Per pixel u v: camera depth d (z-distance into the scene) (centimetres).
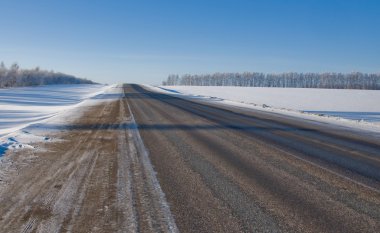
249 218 398
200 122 1364
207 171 607
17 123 1391
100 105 2273
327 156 758
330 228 376
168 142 895
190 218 394
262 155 753
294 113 1961
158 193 480
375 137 1077
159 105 2334
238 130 1151
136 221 381
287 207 437
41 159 684
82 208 418
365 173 617
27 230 354
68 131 1071
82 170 602
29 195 464
